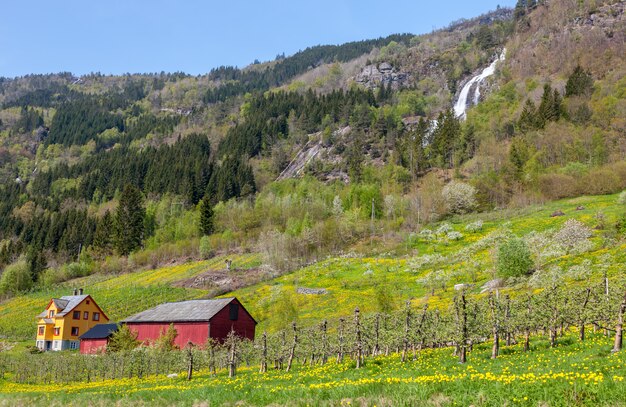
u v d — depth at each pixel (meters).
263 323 72.31
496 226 109.62
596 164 137.62
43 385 44.47
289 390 23.11
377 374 26.27
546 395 17.22
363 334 35.69
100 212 187.00
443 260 89.38
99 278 129.12
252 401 22.66
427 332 32.72
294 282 90.19
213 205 179.50
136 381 39.94
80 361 47.78
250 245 130.62
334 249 115.44
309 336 38.78
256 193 188.38
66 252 159.25
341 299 74.81
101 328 72.00
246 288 93.69
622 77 186.50
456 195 129.12
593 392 16.77
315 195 159.25
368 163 197.75
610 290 32.97
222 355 39.41
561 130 157.00
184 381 35.28
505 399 17.55
